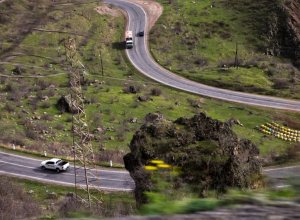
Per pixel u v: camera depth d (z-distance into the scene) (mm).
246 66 113000
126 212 10039
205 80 98688
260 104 87750
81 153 51438
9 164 54375
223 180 20344
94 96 81812
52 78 95312
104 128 67938
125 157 26531
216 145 23984
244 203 5801
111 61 113375
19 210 25797
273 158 42969
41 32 121562
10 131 64000
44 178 50969
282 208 5566
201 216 5543
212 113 81938
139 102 81812
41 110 74688
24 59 106688
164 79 100312
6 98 80438
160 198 6047
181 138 25250
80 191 46812
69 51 65312
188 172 20875
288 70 114062
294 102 88500
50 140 62844
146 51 119750
